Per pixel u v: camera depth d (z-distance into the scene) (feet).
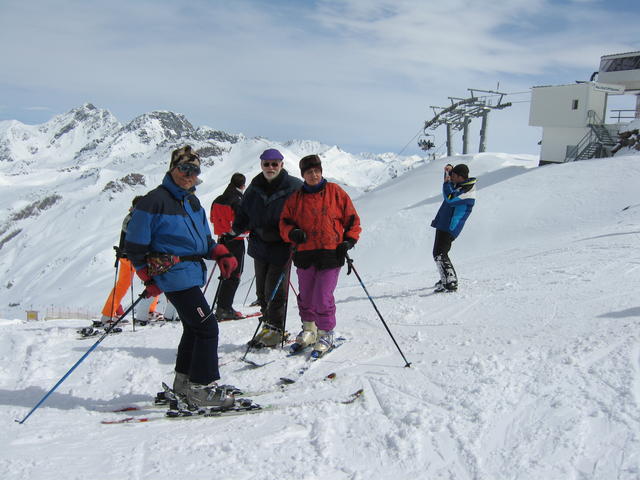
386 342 16.65
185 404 12.66
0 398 14.48
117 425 11.72
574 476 8.40
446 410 11.10
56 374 16.28
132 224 11.91
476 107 179.73
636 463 8.44
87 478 8.84
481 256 45.24
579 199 76.69
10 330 22.16
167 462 9.43
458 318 18.71
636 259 25.48
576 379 11.60
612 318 15.60
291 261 16.60
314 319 16.74
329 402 11.96
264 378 14.66
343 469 9.14
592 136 115.65
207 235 12.80
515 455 9.09
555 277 23.62
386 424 10.62
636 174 81.00
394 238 84.23
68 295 375.86
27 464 9.36
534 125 125.80
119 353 17.24
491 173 136.98
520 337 15.26
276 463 9.34
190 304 12.39
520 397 11.20
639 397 10.39
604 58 120.16
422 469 8.99
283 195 17.31
